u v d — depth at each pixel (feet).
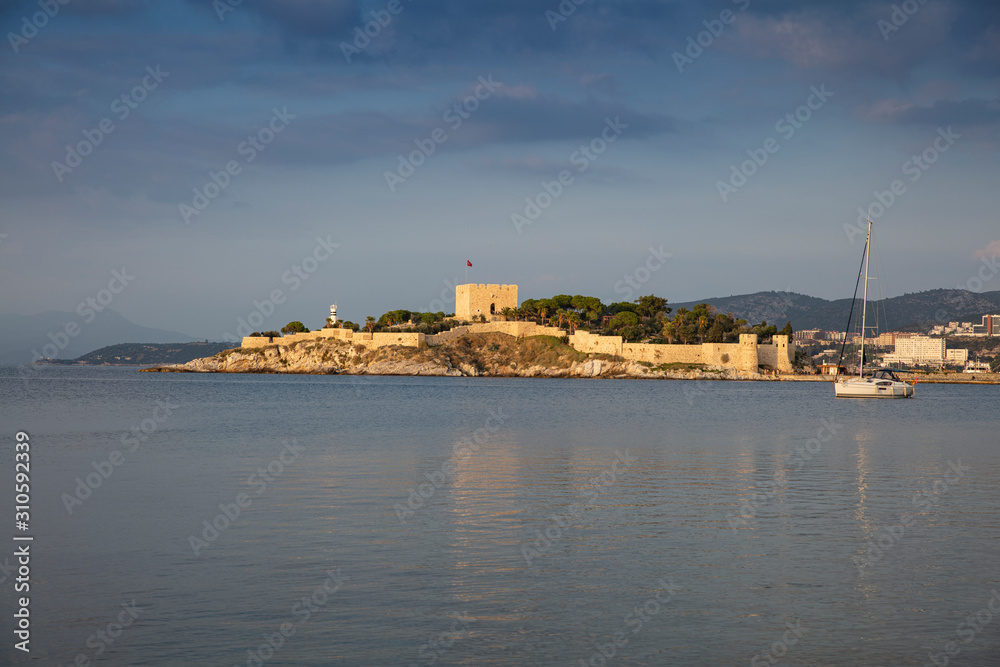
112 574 56.08
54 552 61.87
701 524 72.95
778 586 54.39
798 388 454.81
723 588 53.93
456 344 601.21
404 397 317.42
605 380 543.39
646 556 61.46
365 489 90.43
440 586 53.78
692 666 41.70
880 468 111.24
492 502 82.79
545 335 606.14
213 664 41.42
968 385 631.15
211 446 134.51
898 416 235.81
